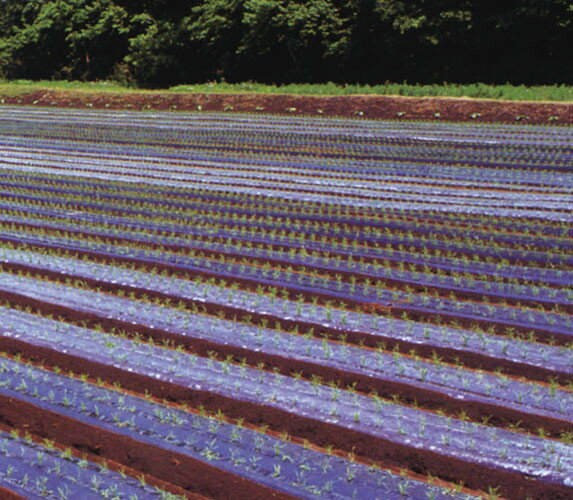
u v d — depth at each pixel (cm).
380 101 2309
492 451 552
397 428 586
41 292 889
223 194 1355
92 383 667
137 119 2336
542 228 1098
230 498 500
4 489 514
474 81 3016
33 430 589
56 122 2305
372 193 1336
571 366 683
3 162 1686
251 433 582
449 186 1380
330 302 845
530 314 797
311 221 1170
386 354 716
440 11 2959
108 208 1277
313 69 3347
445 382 660
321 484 517
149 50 3528
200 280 919
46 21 3941
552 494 502
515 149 1688
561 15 2752
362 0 3036
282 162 1630
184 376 678
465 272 925
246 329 779
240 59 3481
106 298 870
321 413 611
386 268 942
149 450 559
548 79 2880
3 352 731
